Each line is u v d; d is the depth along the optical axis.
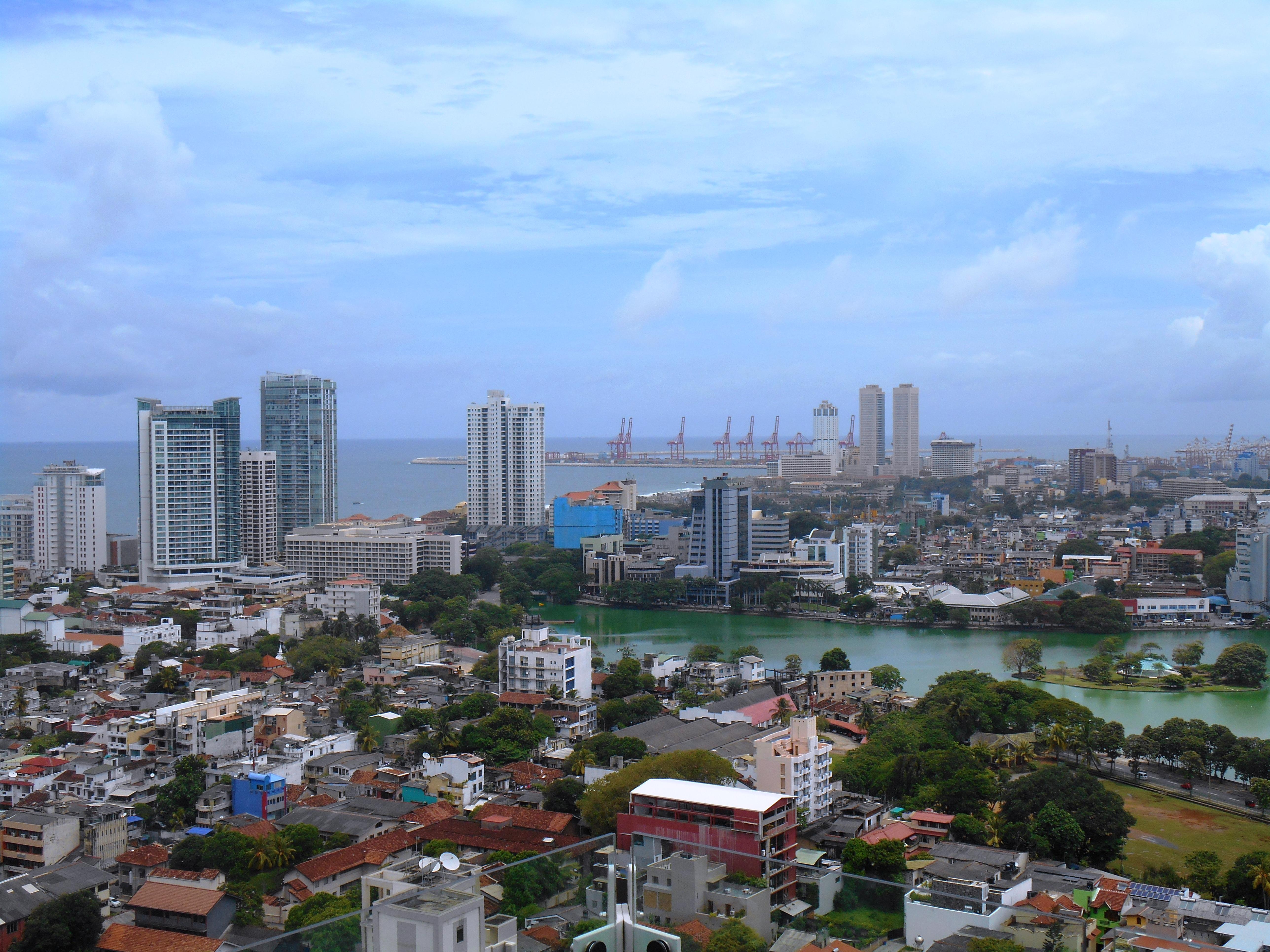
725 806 168.38
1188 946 152.00
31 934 172.38
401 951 118.75
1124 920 171.62
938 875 186.50
